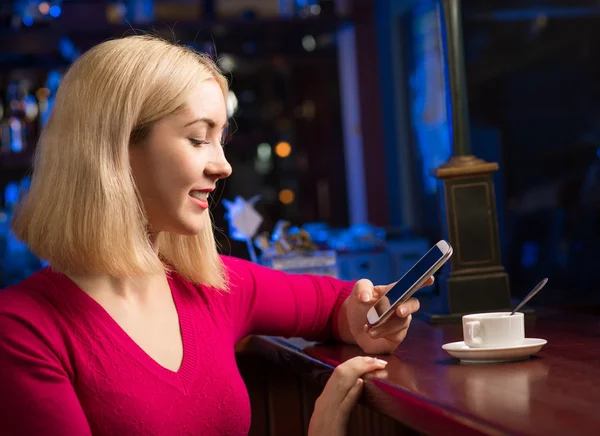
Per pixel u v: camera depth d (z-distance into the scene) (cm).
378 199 472
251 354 197
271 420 199
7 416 118
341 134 489
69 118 128
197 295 143
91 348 125
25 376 119
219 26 423
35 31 412
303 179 488
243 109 482
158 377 127
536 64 447
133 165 132
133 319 132
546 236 444
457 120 190
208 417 131
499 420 88
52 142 129
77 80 129
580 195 439
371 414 182
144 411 125
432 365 126
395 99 471
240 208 239
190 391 130
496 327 126
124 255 127
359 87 470
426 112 451
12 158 438
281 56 467
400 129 470
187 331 136
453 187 184
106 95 127
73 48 429
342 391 124
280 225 226
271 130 484
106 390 124
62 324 125
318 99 487
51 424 118
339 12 470
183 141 131
